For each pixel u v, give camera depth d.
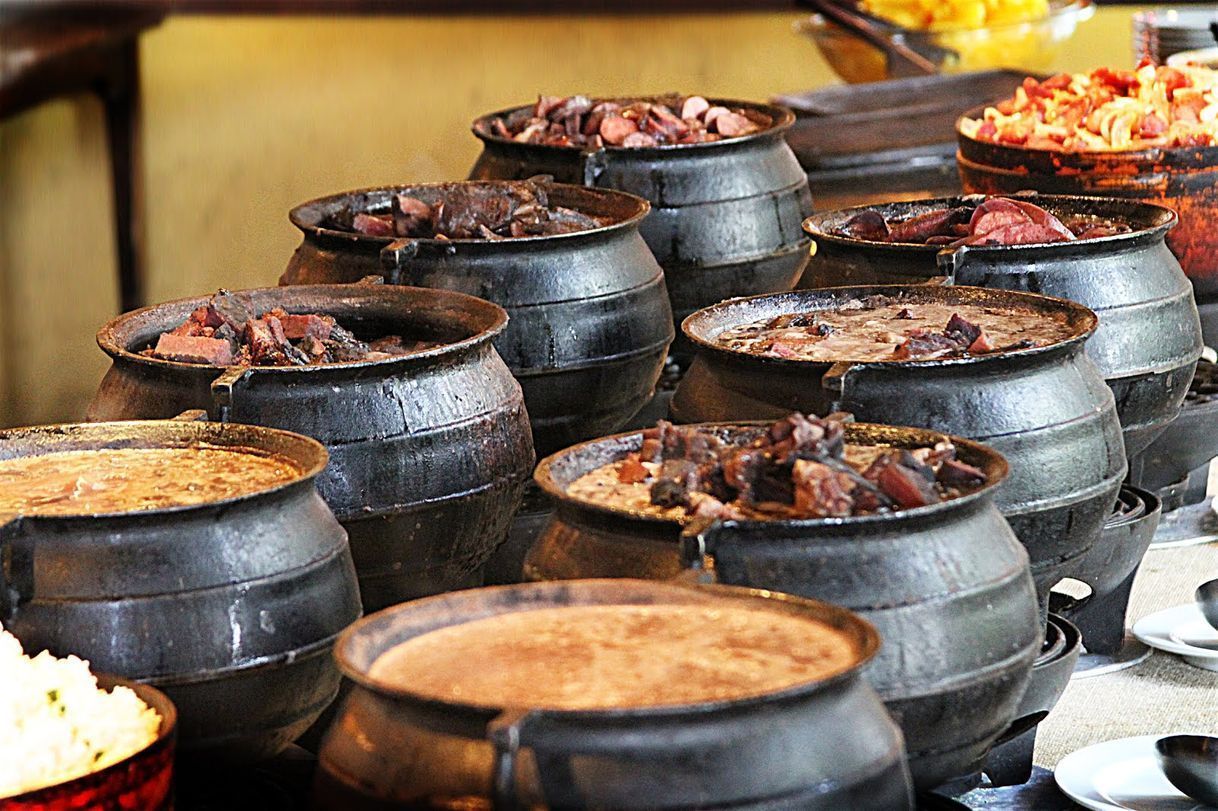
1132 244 2.61
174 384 2.25
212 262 7.66
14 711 1.71
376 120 7.45
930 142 4.25
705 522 1.69
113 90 7.12
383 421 2.23
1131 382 2.59
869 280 2.69
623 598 1.60
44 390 7.80
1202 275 3.26
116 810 1.64
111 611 1.80
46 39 6.38
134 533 1.82
